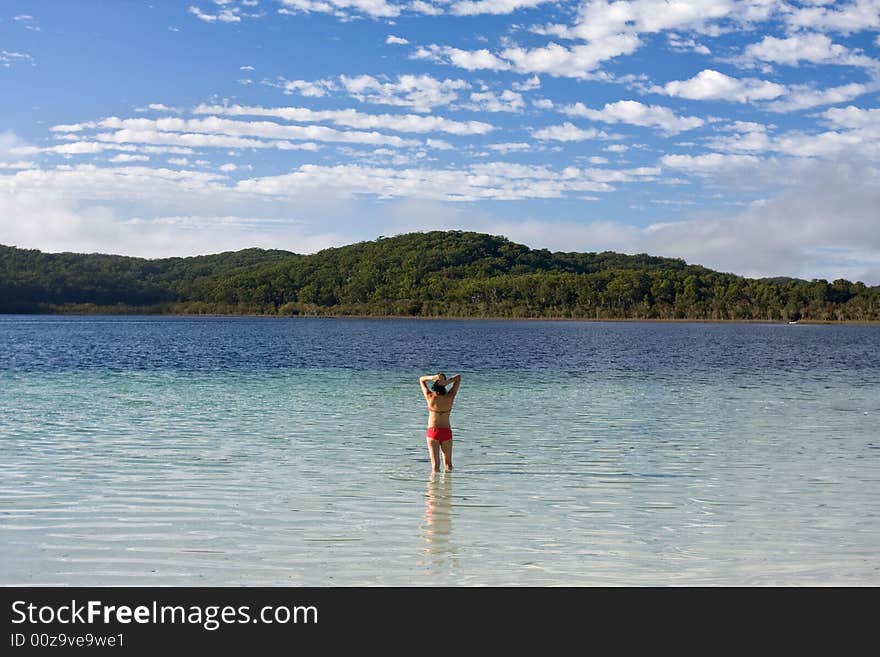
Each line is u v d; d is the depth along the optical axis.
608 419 22.12
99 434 18.81
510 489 13.16
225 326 144.12
